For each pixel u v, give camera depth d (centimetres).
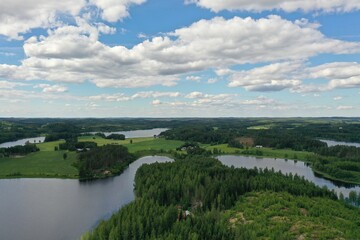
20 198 16488
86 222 13100
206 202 13288
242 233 9481
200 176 15888
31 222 13088
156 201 12325
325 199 13700
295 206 12244
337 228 10262
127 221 9694
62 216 13788
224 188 14100
